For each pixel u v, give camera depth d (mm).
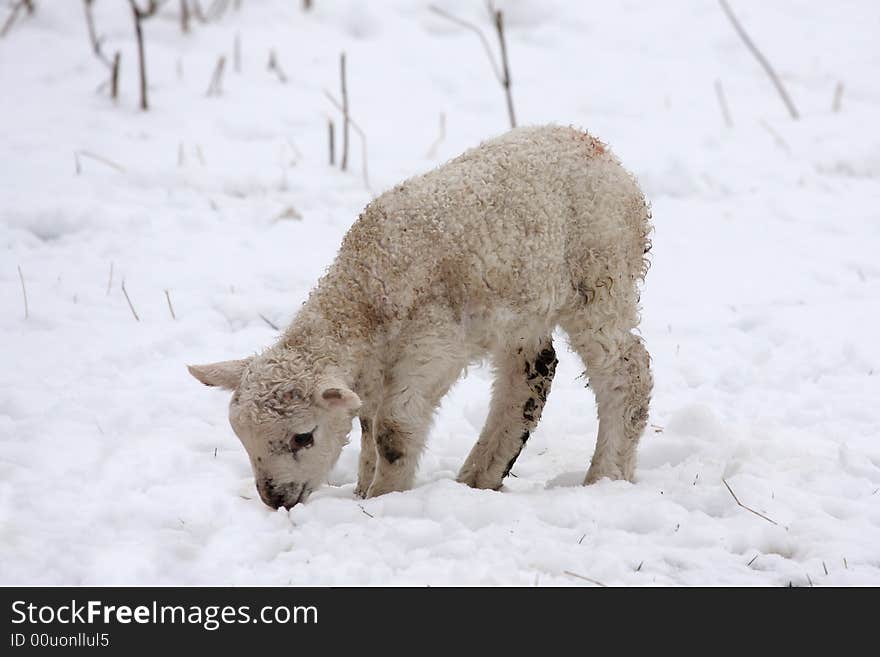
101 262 20250
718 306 19875
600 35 32719
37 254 20359
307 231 21953
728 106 28969
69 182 22828
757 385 17234
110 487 13312
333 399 12414
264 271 20266
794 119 28281
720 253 22031
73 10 31422
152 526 12500
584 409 16703
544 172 13672
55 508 12680
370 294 13273
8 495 12969
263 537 12055
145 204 22500
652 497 13062
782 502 12930
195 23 31844
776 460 14367
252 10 32781
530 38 32375
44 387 16078
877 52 32156
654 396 16891
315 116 27156
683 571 11523
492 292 13422
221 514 12703
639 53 31781
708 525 12344
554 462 15156
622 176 14055
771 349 18297
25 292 18625
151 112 26641
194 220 21938
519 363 14250
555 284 13695
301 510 12602
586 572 11367
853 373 17453
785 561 11648
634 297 14266
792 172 25562
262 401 12641
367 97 28422
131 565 11445
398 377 13438
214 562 11570
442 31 32625
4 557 11602
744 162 25969
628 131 27062
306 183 23859
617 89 29422
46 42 29781
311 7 33062
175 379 16734
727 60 31672
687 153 26094
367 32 32188
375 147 25812
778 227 23141
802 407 16406
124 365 17062
